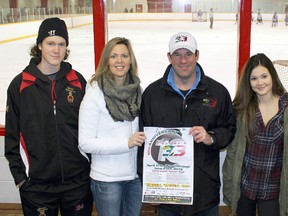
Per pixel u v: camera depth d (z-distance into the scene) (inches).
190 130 58.6
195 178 59.5
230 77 186.4
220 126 61.2
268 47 232.7
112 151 58.9
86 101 59.7
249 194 63.3
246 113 62.2
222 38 288.7
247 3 85.6
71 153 63.8
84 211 67.6
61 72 63.1
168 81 59.6
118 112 58.9
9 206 98.7
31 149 62.3
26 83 61.4
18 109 62.2
